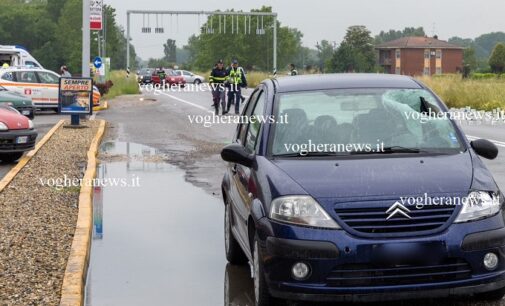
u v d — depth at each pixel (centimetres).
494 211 630
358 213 611
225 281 776
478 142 752
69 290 689
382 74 844
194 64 13688
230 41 12862
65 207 1095
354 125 731
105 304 705
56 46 15238
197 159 1703
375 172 649
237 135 877
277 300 648
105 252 897
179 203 1193
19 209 1073
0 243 873
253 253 684
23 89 3125
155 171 1523
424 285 605
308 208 618
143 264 843
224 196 872
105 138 2156
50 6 17062
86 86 2348
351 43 10662
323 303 672
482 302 665
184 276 795
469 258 609
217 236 973
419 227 609
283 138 721
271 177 660
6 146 1581
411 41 13038
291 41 13138
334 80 802
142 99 4344
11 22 15288
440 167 662
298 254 609
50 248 855
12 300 669
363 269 604
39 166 1521
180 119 2831
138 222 1058
